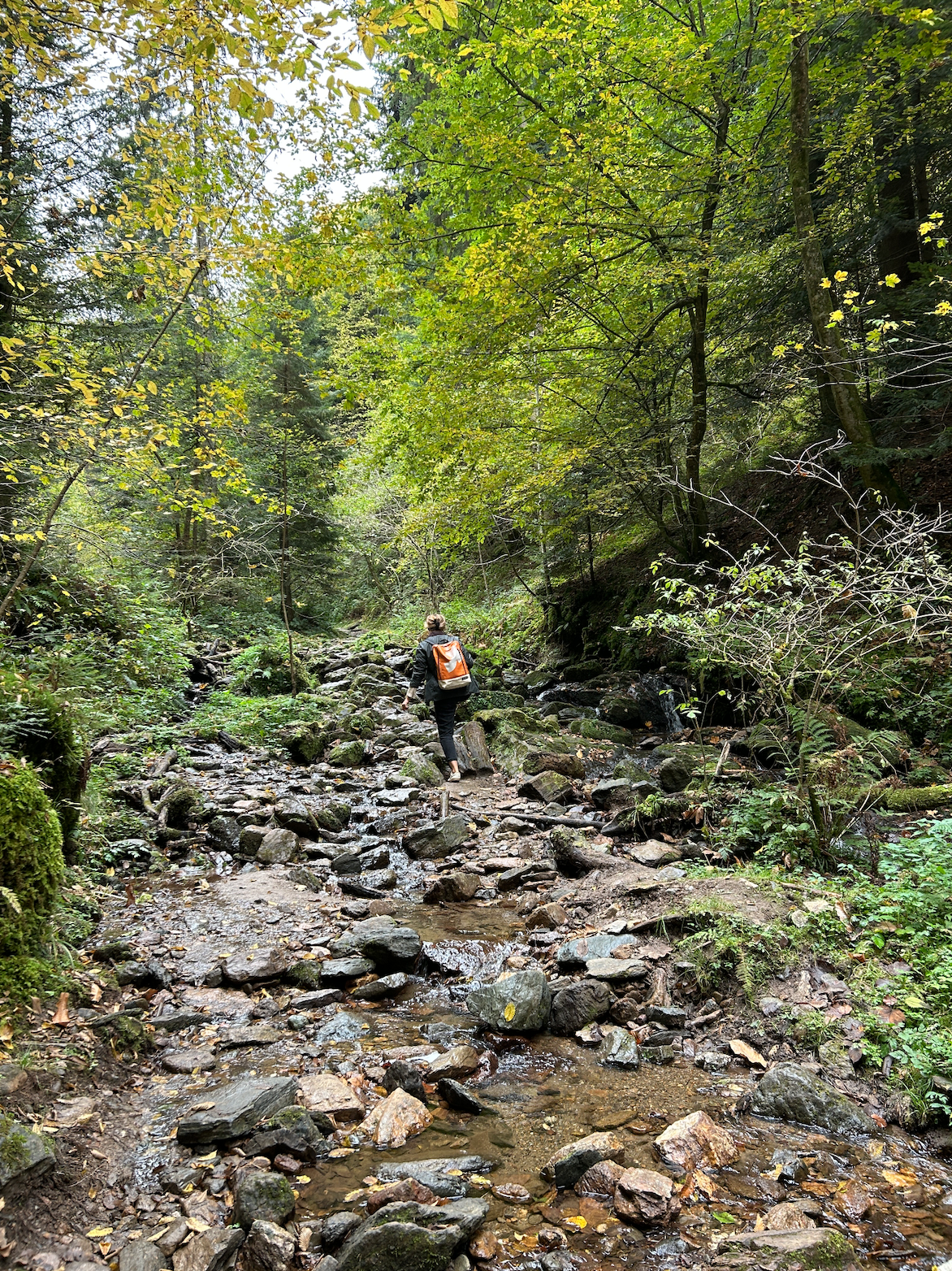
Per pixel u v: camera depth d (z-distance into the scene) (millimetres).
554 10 8805
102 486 8898
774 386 10445
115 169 9500
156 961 4297
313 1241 2367
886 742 6000
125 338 9727
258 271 7141
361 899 5578
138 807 6973
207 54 3869
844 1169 2707
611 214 9750
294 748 9594
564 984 4113
